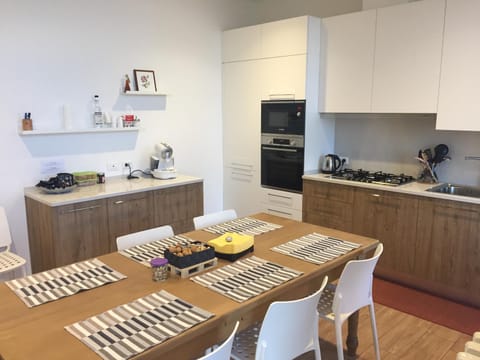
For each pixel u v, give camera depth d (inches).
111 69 147.1
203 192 169.3
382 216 136.6
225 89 183.0
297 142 157.2
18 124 127.4
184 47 168.2
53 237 115.2
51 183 124.8
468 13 117.2
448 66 123.0
